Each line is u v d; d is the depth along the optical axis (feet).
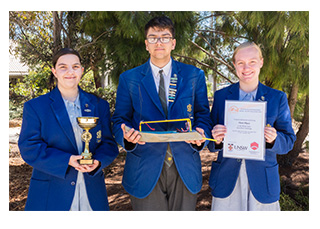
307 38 11.18
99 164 6.57
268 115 6.70
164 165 6.87
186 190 6.96
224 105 7.07
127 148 6.61
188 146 6.97
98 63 13.76
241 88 7.06
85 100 6.86
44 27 15.03
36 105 6.47
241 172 6.88
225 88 7.32
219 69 19.34
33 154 6.23
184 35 12.12
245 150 6.38
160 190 6.89
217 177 7.14
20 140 6.42
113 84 13.53
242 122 6.40
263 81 13.82
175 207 7.07
